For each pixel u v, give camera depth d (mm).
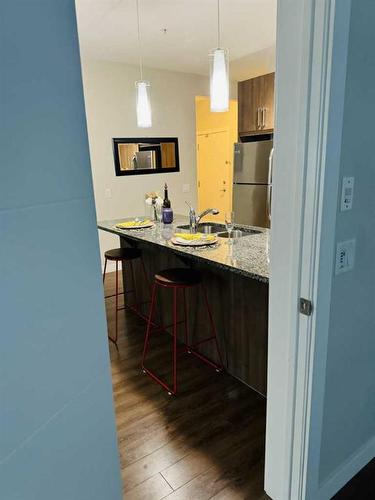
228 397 2115
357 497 1486
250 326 2125
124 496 1482
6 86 522
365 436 1600
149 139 4895
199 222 3023
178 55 4172
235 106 6000
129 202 4883
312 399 1228
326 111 967
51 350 645
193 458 1669
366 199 1229
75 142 650
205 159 6840
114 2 2760
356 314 1345
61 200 632
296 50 980
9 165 537
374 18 1060
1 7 507
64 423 696
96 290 732
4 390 567
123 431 1856
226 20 3156
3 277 545
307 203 1056
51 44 588
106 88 4449
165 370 2422
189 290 2629
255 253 2027
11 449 588
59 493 704
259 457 1666
